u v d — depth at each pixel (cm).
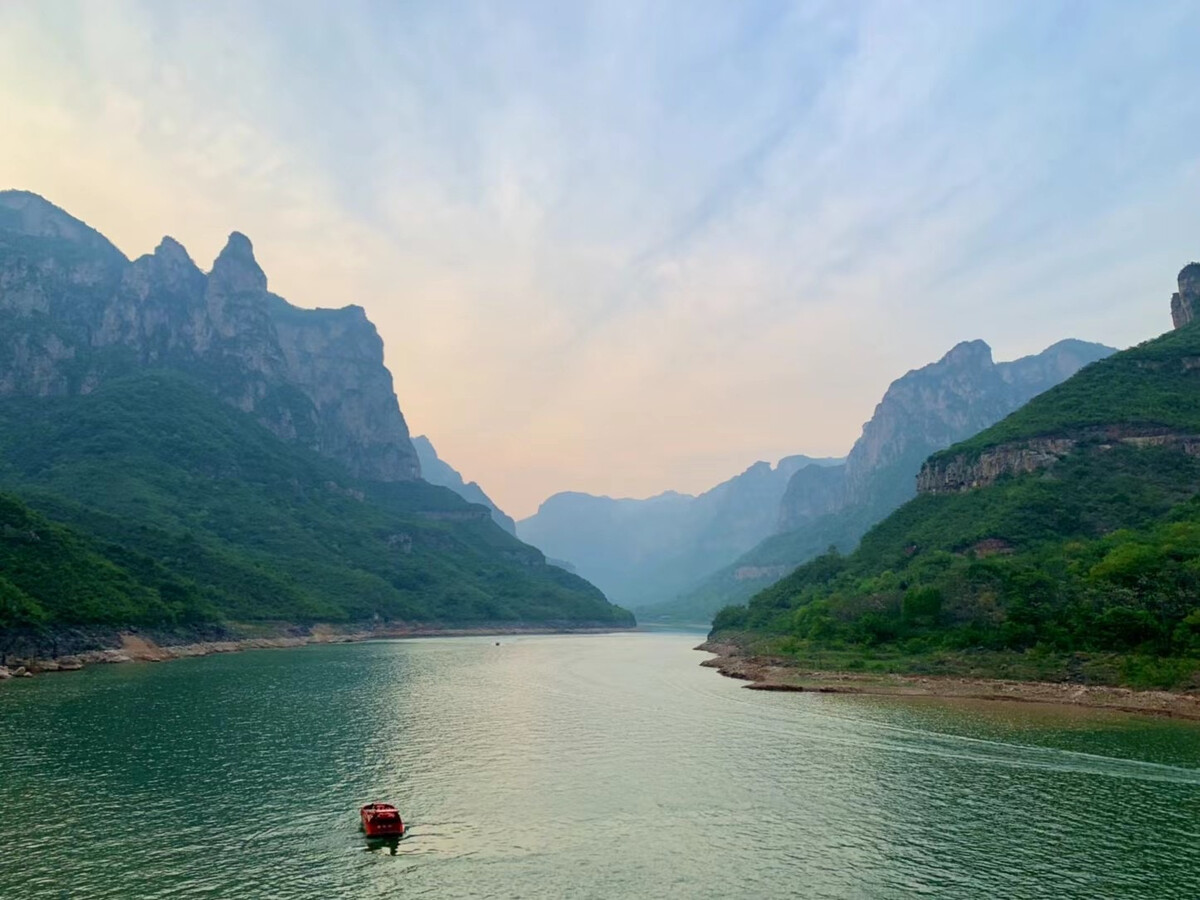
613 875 3434
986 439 15950
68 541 13475
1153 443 13538
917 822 4156
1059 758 5581
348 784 4844
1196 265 18275
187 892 3192
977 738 6297
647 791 4769
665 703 8444
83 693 8206
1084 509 12531
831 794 4703
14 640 10331
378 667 12244
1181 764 5394
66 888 3206
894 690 9194
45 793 4512
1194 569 9119
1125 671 8256
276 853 3656
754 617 18675
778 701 8544
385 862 3566
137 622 12862
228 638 15375
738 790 4797
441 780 4991
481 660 14338
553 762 5525
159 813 4200
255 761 5381
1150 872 3444
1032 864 3553
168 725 6544
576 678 11162
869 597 12600
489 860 3612
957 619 10706
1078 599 9562
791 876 3425
